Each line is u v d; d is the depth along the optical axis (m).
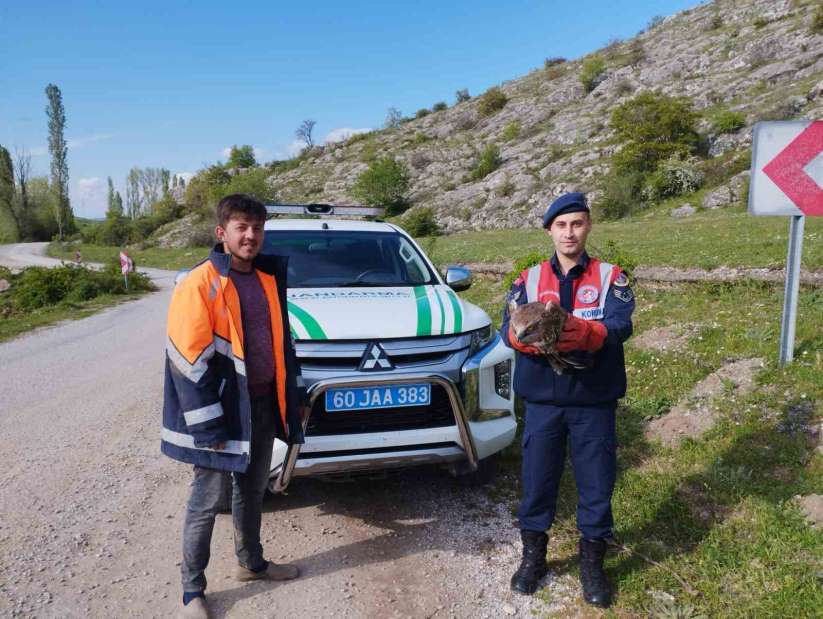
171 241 68.81
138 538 3.67
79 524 3.85
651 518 3.54
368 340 3.59
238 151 102.06
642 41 79.62
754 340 5.63
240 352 2.75
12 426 6.02
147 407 6.55
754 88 45.62
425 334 3.69
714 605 2.81
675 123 37.81
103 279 23.11
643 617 2.80
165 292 24.52
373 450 3.51
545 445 2.97
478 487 4.23
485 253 17.19
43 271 21.88
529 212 42.12
